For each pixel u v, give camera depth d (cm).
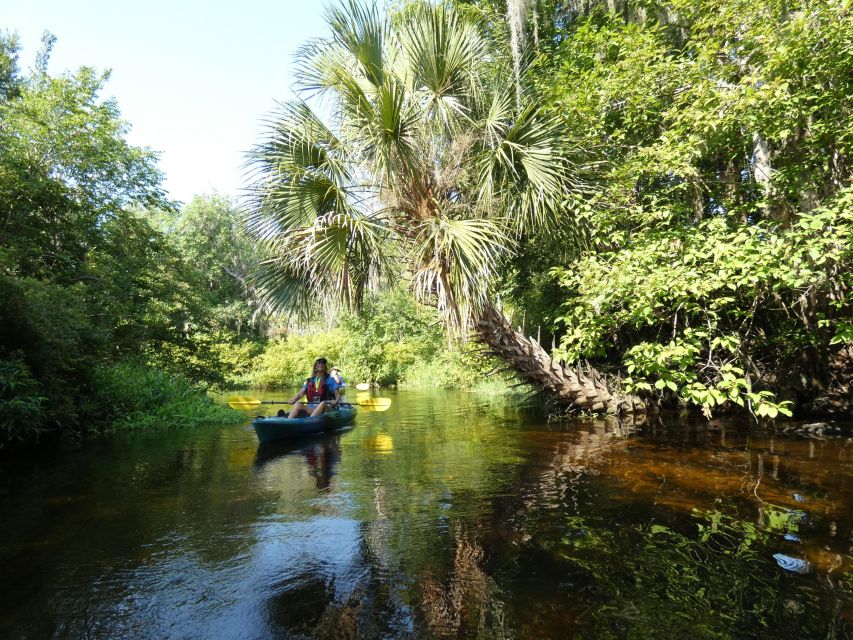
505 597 197
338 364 2353
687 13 638
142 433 714
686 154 562
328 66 613
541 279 813
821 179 548
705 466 383
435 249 564
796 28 487
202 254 2941
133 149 1281
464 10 686
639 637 165
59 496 363
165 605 200
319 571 228
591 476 372
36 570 234
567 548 241
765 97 496
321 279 617
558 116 623
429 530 275
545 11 969
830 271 514
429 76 632
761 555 223
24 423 557
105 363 938
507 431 622
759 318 641
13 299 595
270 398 1502
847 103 520
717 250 491
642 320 563
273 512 319
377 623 182
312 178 625
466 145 626
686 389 502
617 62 678
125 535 280
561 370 671
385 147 581
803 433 498
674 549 233
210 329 1345
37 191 1077
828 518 262
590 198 648
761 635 164
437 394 1488
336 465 461
